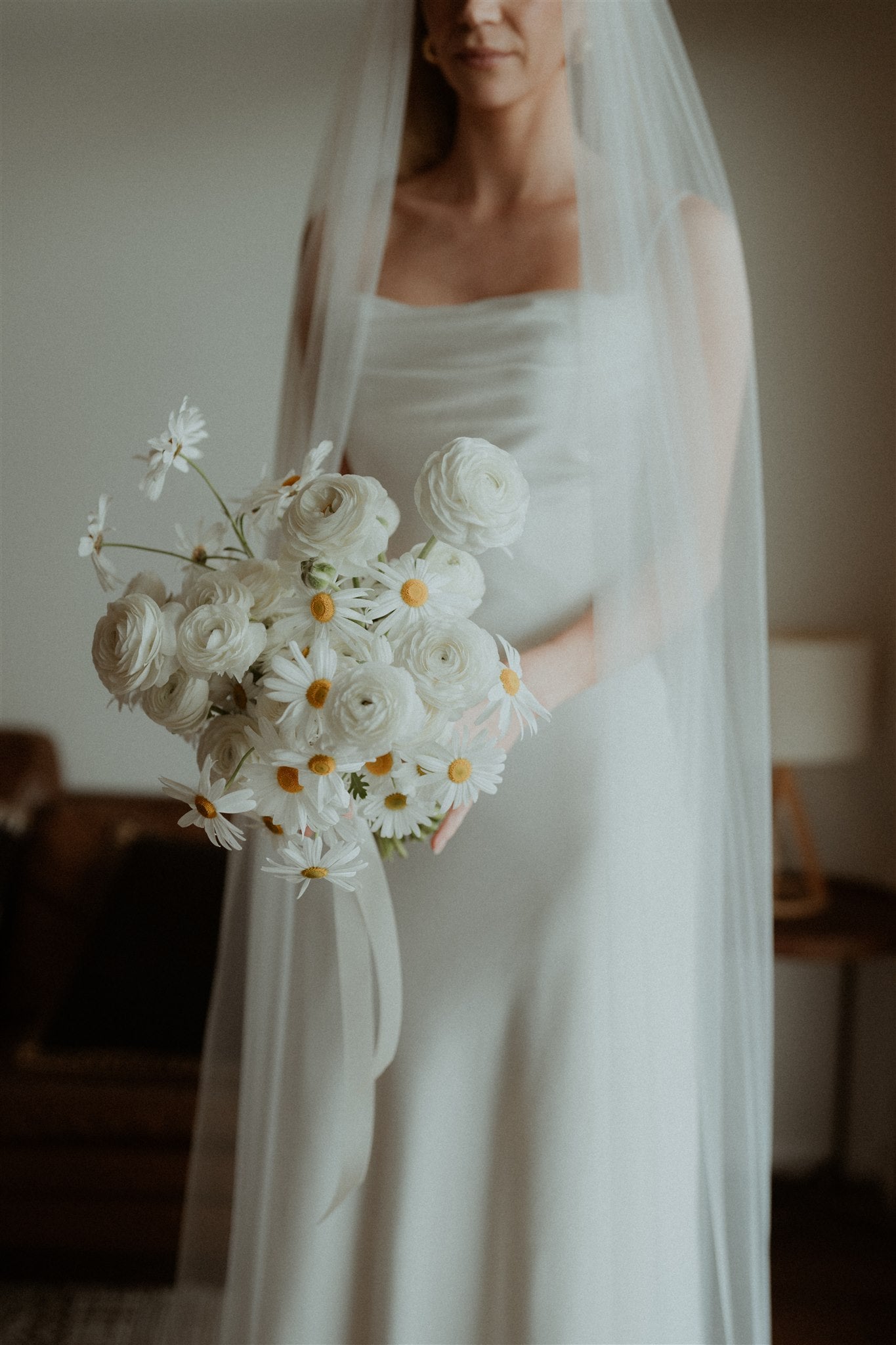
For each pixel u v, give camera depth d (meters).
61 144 3.06
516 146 1.44
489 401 1.33
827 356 2.99
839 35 2.93
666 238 1.25
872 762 3.06
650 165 1.28
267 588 0.96
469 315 1.37
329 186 1.44
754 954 1.31
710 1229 1.27
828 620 3.04
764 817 1.32
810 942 2.58
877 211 2.96
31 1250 2.34
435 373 1.35
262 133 3.04
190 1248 1.56
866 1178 2.99
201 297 3.08
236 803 0.93
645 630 1.22
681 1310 1.21
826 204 2.96
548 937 1.25
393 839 1.18
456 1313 1.28
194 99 3.04
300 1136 1.32
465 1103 1.28
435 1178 1.27
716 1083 1.27
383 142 1.40
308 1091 1.33
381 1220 1.29
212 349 3.10
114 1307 2.37
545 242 1.41
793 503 3.03
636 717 1.23
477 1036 1.27
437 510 0.99
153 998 2.55
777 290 2.99
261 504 1.02
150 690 0.99
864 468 3.01
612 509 1.21
